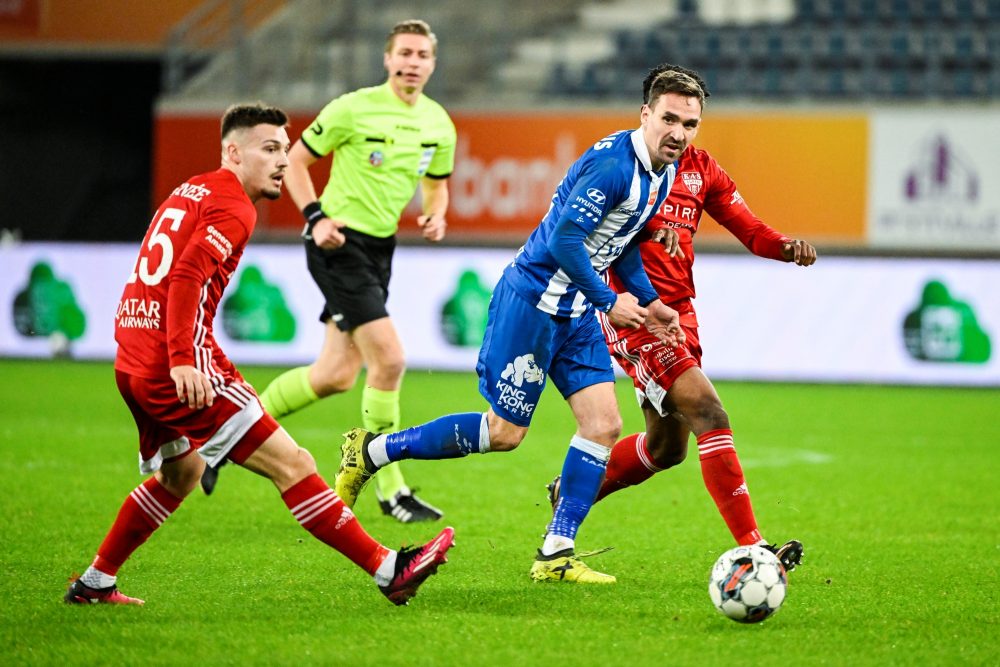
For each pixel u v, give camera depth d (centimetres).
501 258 6366
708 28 8056
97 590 1906
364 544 1848
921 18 7931
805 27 8012
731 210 2345
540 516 2844
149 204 9044
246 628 1778
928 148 6606
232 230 1800
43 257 6894
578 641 1730
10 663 1592
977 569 2308
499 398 2133
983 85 7575
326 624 1806
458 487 3278
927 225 6638
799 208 6744
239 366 6538
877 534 2686
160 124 7200
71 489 3078
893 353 6131
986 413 5172
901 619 1898
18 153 8950
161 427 1861
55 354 6881
